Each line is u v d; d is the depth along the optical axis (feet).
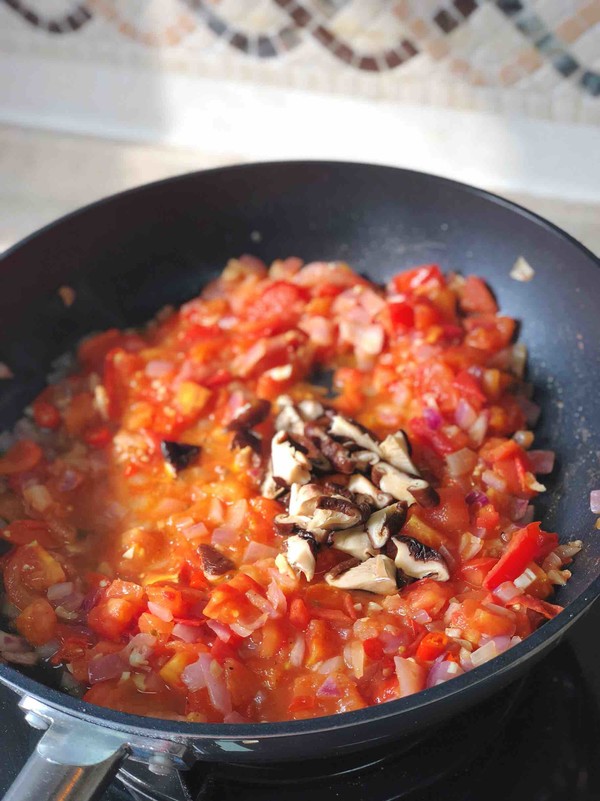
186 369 1.82
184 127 2.28
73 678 1.46
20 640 1.50
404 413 1.76
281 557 1.53
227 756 1.29
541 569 1.51
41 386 1.83
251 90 2.20
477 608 1.46
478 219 1.83
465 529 1.58
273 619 1.47
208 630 1.49
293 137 2.23
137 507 1.68
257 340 1.86
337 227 1.93
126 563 1.60
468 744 1.44
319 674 1.44
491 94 2.07
